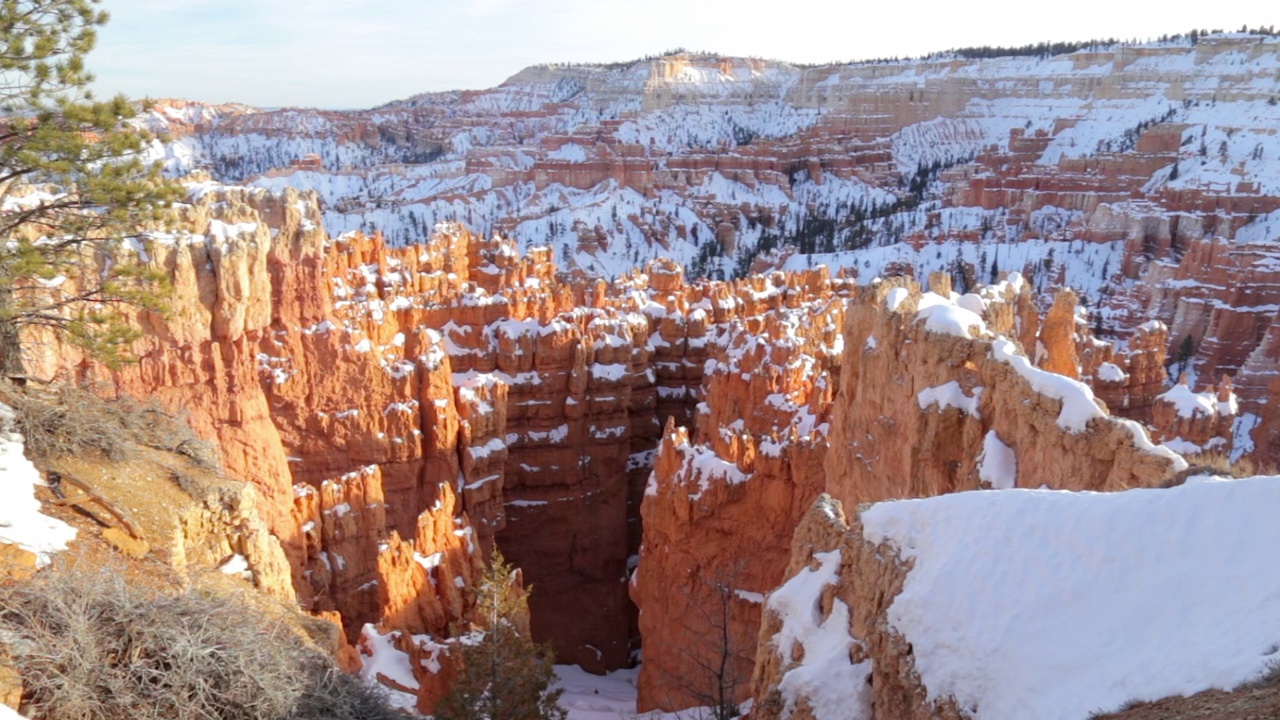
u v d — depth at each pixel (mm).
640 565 47562
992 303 35938
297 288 48156
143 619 16844
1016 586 18250
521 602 37188
